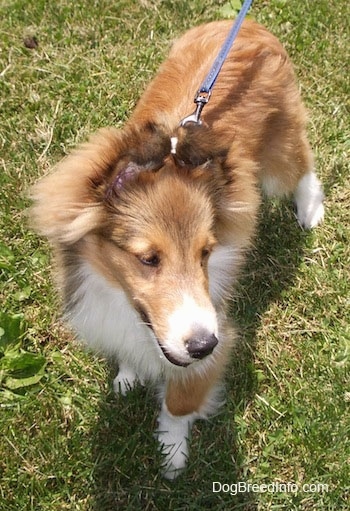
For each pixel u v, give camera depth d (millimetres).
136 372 853
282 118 900
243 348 901
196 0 1266
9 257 936
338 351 902
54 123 1077
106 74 1147
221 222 713
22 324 883
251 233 746
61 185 669
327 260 986
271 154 918
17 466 788
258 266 979
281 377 878
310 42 1214
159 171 659
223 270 752
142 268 665
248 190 716
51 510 770
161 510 785
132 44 1203
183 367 696
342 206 1045
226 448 826
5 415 815
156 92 852
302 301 949
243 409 855
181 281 653
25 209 928
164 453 810
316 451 817
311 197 1018
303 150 968
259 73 862
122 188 659
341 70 1186
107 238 678
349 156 1085
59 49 1186
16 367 847
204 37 892
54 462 790
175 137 666
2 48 1177
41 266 936
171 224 652
